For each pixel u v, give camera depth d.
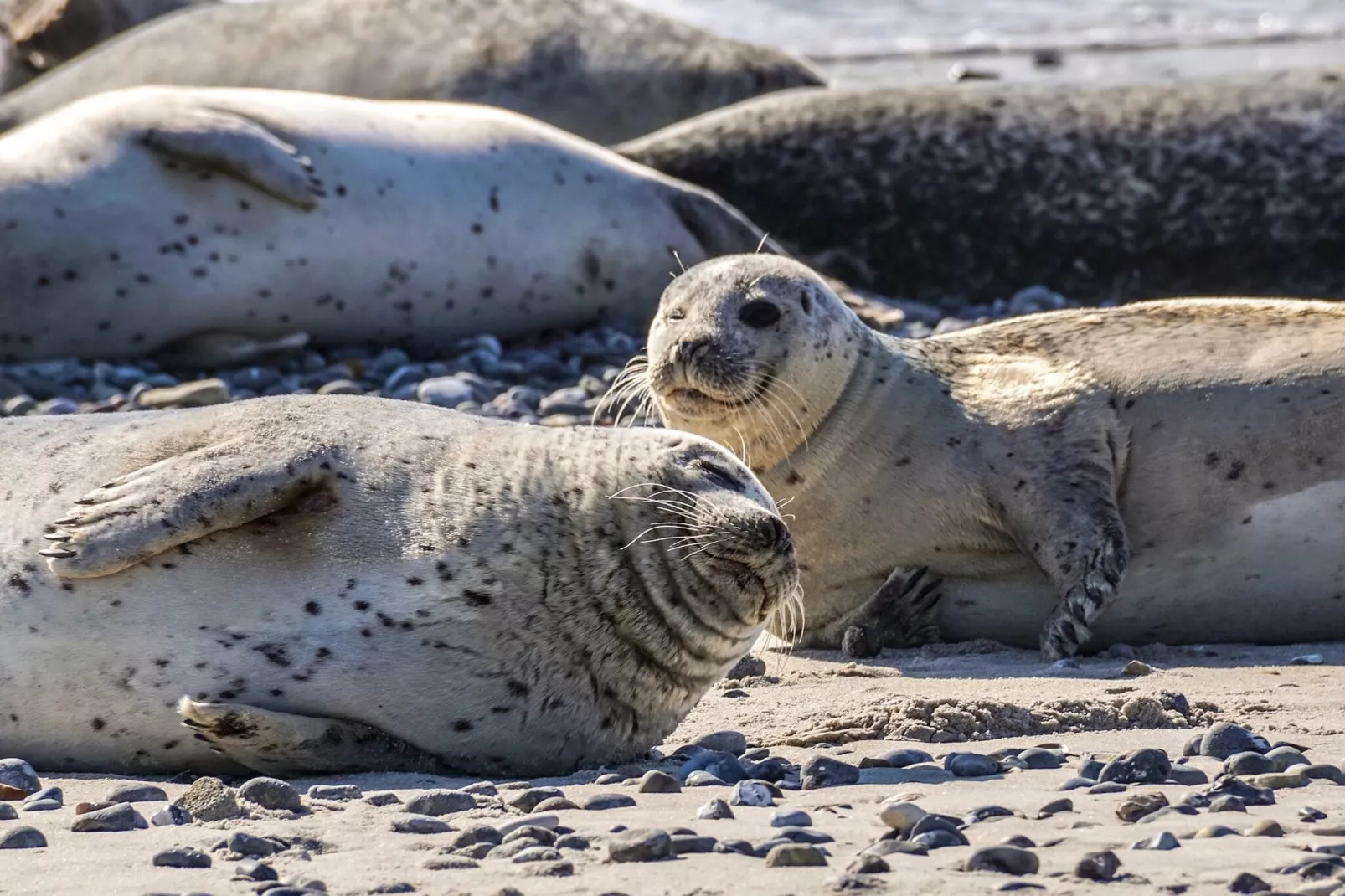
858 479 27.17
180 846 15.12
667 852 14.45
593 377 42.12
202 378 41.78
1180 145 51.62
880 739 19.73
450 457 18.92
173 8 75.94
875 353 27.95
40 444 19.56
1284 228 50.91
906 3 115.25
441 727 18.34
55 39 73.75
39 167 41.94
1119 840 14.68
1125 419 26.69
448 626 18.19
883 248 52.59
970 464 26.77
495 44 63.06
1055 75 90.88
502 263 44.97
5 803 16.64
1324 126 51.34
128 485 18.20
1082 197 51.78
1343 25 108.69
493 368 41.91
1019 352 28.39
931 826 14.91
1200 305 28.80
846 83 89.56
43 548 18.44
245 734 17.66
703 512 18.55
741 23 109.38
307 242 42.66
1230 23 110.06
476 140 45.53
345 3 64.31
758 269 27.81
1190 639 26.69
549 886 13.63
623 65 63.16
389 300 43.88
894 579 26.72
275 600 18.11
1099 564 25.53
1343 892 12.71
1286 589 26.16
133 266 41.66
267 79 63.56
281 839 15.26
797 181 52.97
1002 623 26.88
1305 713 20.30
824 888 13.38
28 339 41.75
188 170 42.19
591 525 18.67
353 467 18.66
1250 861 13.86
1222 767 17.59
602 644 18.67
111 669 18.12
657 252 47.12
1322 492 25.94
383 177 43.66
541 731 18.59
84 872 14.30
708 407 27.20
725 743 19.42
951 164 52.34
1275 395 26.36
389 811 16.44
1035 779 17.38
